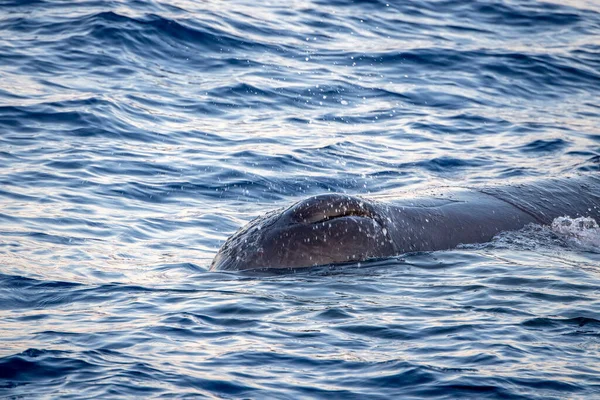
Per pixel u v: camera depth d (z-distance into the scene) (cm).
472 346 2838
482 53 8219
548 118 6850
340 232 3684
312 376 2630
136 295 3350
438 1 9744
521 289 3400
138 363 2691
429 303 3241
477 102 7106
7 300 3288
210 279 3544
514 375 2623
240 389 2536
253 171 5403
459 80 7575
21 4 8331
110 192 4881
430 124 6519
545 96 7444
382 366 2692
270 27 8394
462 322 3044
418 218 3969
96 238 4175
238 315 3106
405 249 3797
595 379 2605
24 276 3544
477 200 4259
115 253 3984
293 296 3303
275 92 6888
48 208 4516
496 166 5669
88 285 3481
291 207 3797
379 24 8831
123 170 5234
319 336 2917
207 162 5494
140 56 7356
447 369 2666
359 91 7081
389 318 3081
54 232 4184
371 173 5478
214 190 5097
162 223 4506
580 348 2831
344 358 2752
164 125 6078
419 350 2808
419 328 2992
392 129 6362
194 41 7744
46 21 7875
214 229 4481
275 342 2869
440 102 7038
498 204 4250
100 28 7662
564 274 3600
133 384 2547
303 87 7038
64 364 2675
